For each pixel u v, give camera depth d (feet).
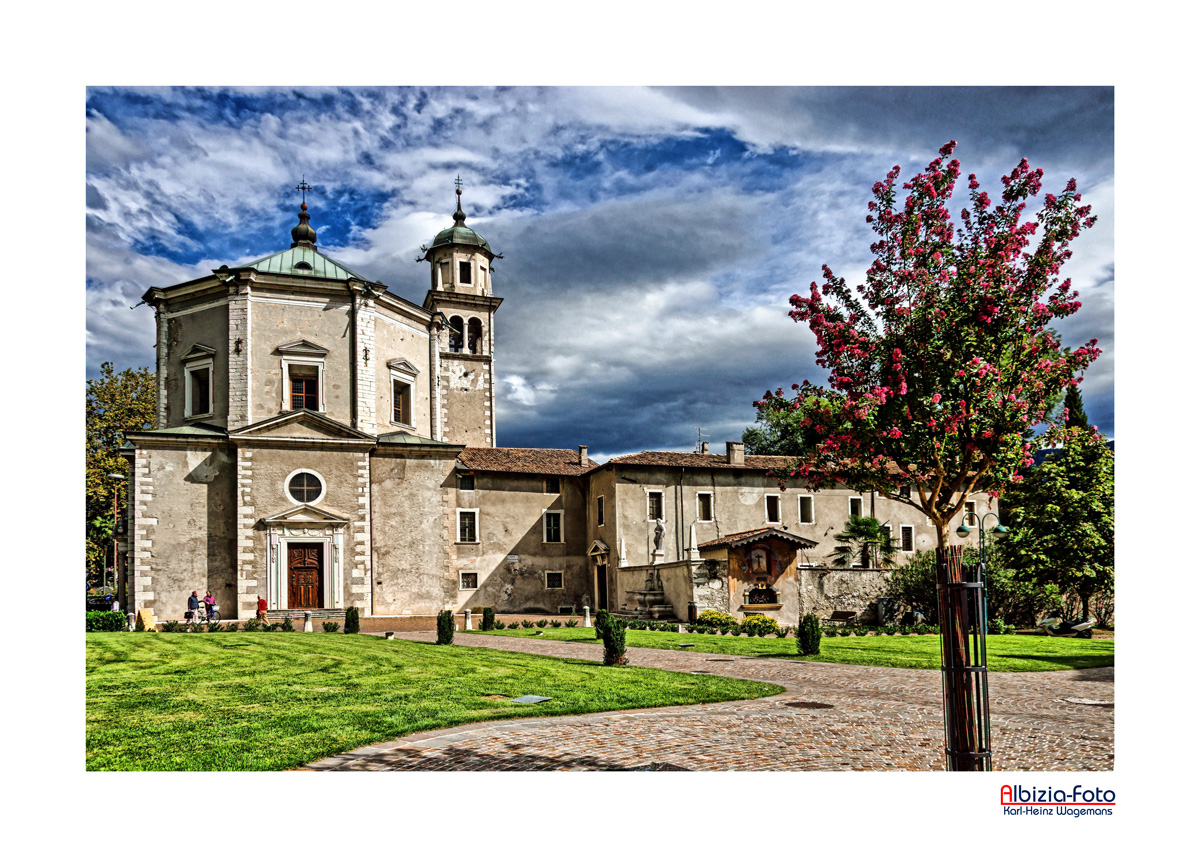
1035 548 129.49
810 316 59.82
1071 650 86.69
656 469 152.87
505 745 36.81
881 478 60.80
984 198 56.90
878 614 137.69
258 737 37.99
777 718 43.57
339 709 45.06
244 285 128.98
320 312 133.18
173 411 132.46
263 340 129.59
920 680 61.46
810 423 62.08
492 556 153.89
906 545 165.78
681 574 129.29
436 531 133.80
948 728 29.25
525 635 108.68
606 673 61.77
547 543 158.61
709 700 50.03
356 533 127.24
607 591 152.46
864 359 57.57
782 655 80.43
